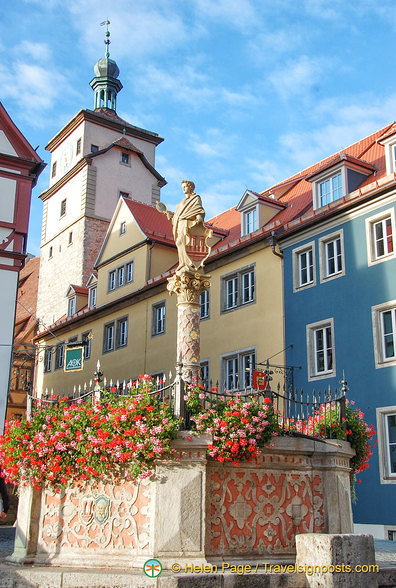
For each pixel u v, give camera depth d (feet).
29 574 27.73
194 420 29.91
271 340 79.00
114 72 179.73
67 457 31.83
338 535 26.99
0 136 73.05
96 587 26.11
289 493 32.35
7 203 71.00
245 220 92.53
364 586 26.63
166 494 28.81
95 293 128.06
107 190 157.79
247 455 30.30
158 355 99.50
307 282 77.25
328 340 72.95
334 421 35.63
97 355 116.16
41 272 167.53
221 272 89.56
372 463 63.67
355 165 78.07
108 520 30.45
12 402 130.62
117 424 29.71
